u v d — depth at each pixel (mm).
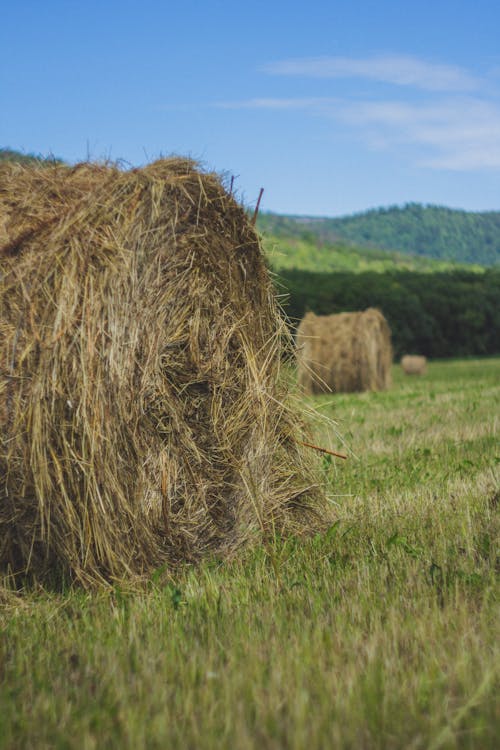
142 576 4965
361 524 5809
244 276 5777
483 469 7691
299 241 117375
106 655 3617
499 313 53406
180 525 5195
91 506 4727
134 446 4883
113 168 5371
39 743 2844
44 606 4609
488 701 2971
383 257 132875
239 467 5547
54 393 4590
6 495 4738
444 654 3379
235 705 3018
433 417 12062
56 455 4637
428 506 6148
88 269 4746
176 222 5176
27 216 4977
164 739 2775
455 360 48344
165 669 3352
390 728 2855
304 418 6160
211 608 4227
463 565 4645
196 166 5457
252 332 5777
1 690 3299
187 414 5297
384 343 20719
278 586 4555
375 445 9445
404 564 4805
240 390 5652
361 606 4059
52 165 5551
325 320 20297
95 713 3004
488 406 14055
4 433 4645
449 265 132375
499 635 3598
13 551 4949
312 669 3316
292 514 5945
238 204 5676
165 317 5109
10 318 4703
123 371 4797
